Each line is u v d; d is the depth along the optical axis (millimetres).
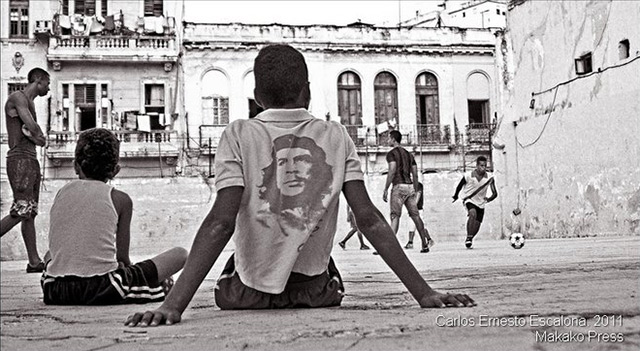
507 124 20766
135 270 3594
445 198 25312
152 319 2203
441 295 2424
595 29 15508
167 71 30172
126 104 29812
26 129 7191
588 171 15773
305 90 2766
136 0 30625
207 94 30531
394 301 2986
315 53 31828
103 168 3697
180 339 1817
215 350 1643
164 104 30172
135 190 24547
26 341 1936
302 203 2615
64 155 28672
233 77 30719
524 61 19594
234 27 31016
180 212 24672
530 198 19656
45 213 23219
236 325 2084
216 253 2402
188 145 29828
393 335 1712
